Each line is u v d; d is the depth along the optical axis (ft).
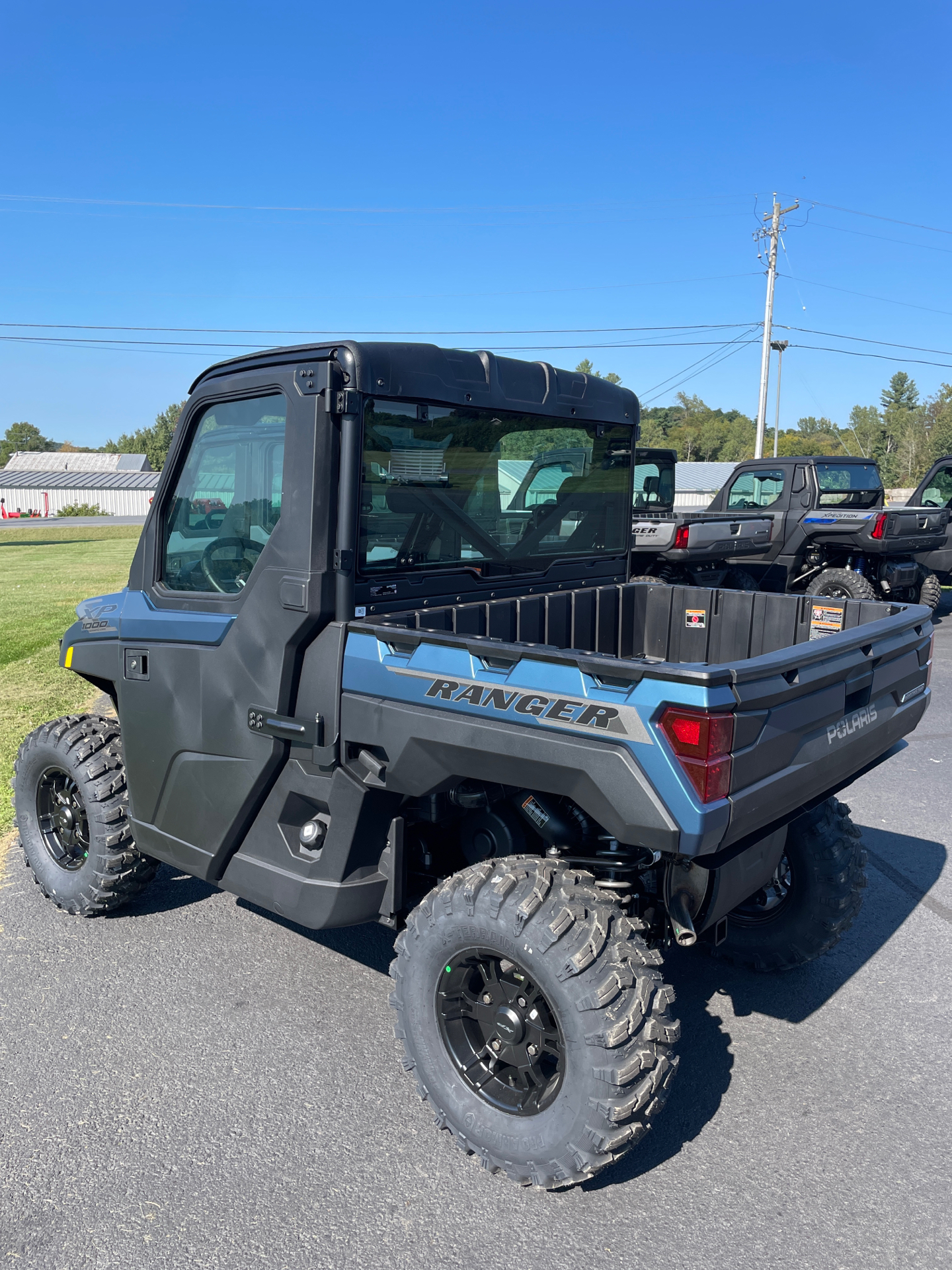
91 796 12.26
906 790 19.11
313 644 9.09
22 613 45.09
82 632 12.03
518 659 7.67
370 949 12.53
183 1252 7.39
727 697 6.79
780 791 7.66
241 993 11.36
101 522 211.00
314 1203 7.93
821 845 10.80
